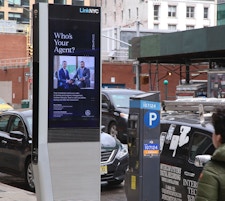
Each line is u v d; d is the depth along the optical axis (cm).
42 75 586
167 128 690
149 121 599
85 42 609
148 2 8544
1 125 1067
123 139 1673
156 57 2788
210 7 9038
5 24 6531
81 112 612
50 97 594
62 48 596
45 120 592
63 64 598
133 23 8475
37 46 586
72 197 615
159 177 620
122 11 9306
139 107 593
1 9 8350
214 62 3014
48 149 596
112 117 1733
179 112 754
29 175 946
